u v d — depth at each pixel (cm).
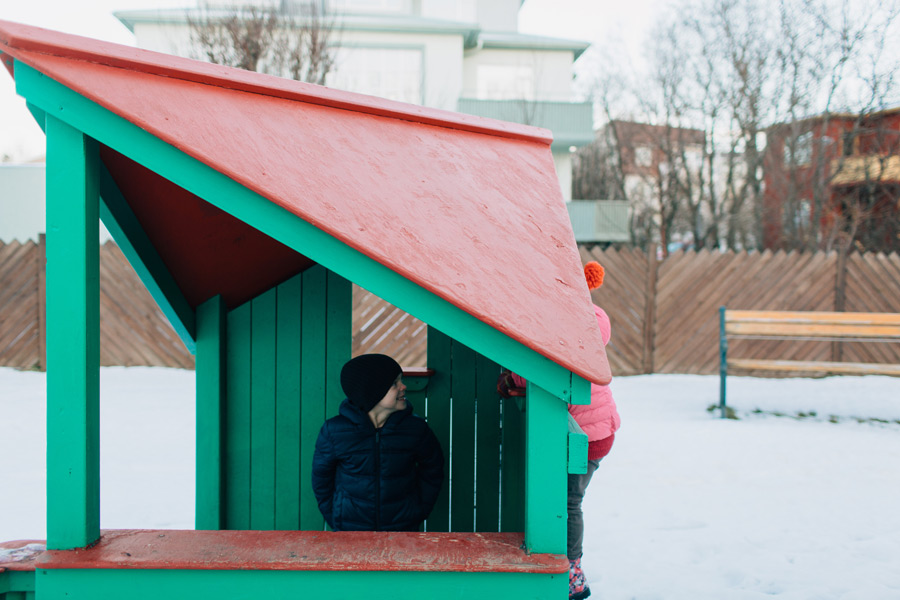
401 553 165
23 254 928
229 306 296
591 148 2502
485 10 2286
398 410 243
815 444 586
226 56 1164
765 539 365
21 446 551
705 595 297
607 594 299
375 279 152
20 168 1388
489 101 1861
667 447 573
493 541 174
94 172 160
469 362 298
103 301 941
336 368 298
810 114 1822
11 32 148
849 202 1850
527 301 155
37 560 156
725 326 716
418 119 200
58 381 156
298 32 1234
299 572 159
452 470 298
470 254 159
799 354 988
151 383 840
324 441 237
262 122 166
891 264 995
